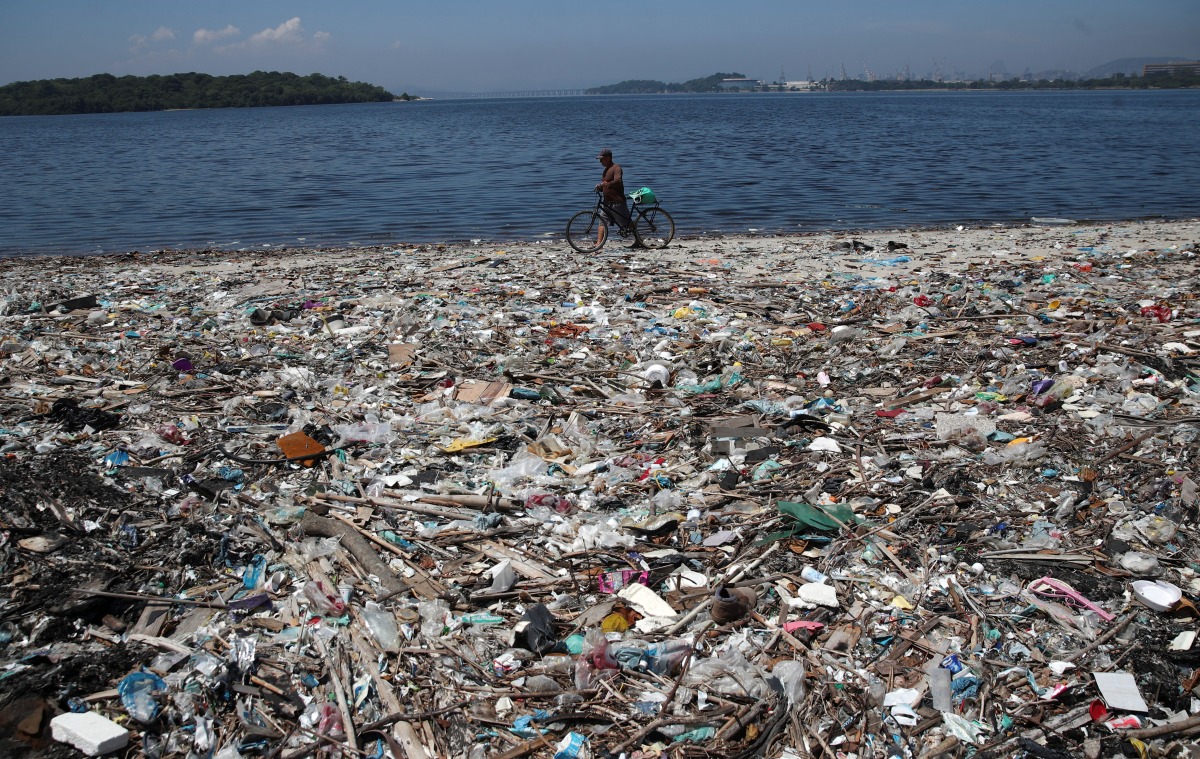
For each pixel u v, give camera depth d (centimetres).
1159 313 1005
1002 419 700
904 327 991
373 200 2530
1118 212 2206
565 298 1162
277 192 2727
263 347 912
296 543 514
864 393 778
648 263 1450
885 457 629
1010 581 482
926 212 2233
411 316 1028
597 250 1602
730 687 396
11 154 4656
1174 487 561
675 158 3691
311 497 569
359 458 638
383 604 460
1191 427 650
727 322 1032
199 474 589
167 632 430
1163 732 369
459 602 464
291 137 6175
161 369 824
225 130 7681
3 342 894
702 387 789
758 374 834
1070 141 4553
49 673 388
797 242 1711
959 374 820
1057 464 612
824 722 381
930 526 537
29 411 696
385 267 1429
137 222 2197
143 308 1098
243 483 584
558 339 954
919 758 360
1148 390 752
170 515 532
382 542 513
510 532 533
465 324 1010
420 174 3203
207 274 1376
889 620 450
